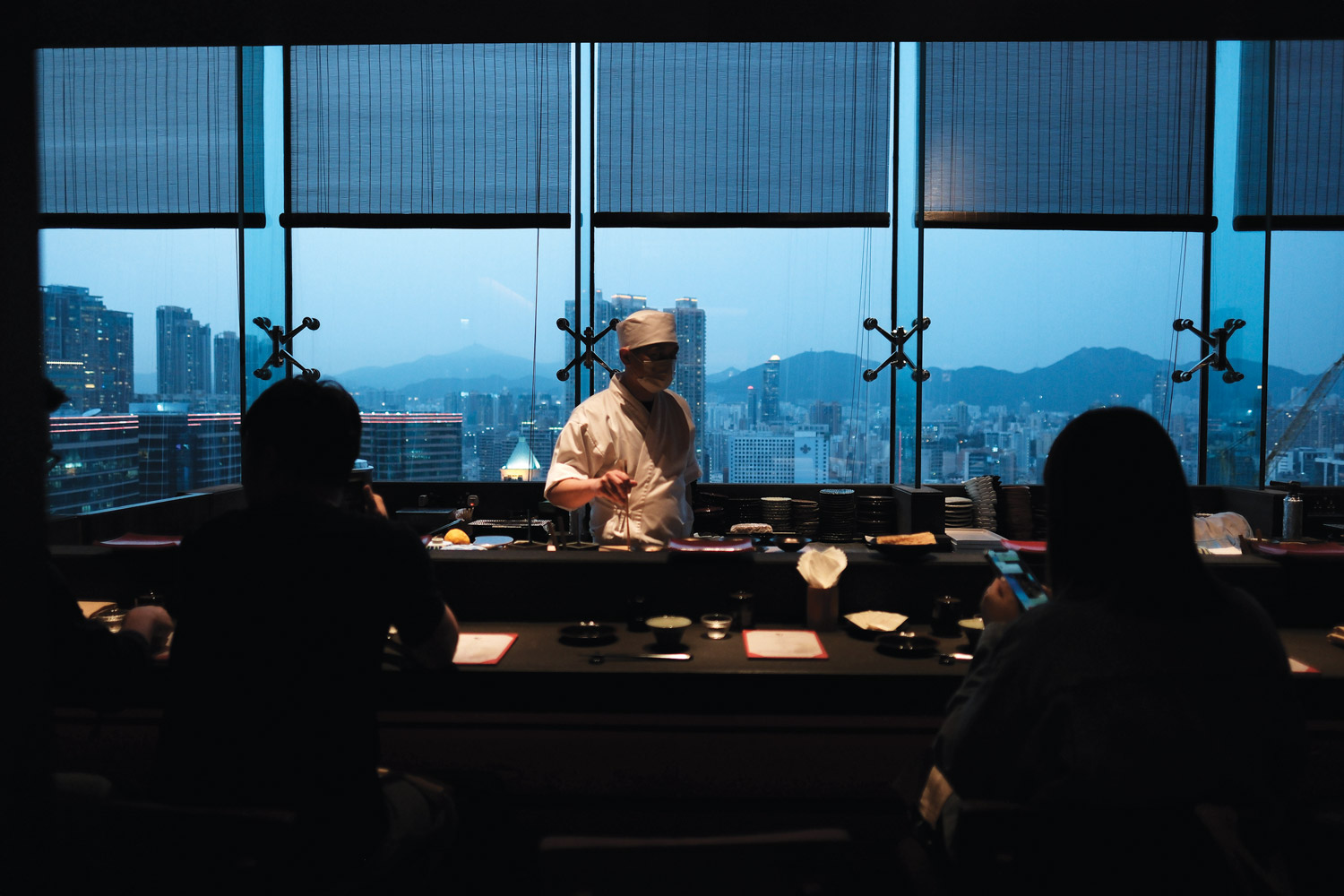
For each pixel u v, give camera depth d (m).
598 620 2.18
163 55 4.30
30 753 0.67
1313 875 1.03
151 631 1.60
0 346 0.64
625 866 0.85
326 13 2.73
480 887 1.51
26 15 0.66
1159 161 4.33
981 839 0.90
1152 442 1.06
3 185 0.64
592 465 2.88
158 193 4.31
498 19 2.74
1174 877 0.87
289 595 1.14
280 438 1.20
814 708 1.71
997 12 2.66
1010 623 1.16
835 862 0.85
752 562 2.19
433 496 3.96
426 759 1.88
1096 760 0.99
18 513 0.66
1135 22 2.68
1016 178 4.33
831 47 4.39
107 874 0.89
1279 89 4.16
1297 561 2.16
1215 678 1.01
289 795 1.11
